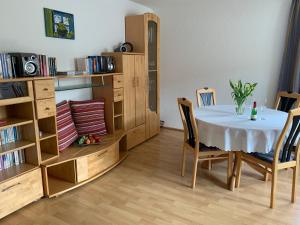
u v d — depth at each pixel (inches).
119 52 135.5
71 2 116.6
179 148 151.3
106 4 138.6
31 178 88.4
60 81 117.3
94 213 85.2
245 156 98.0
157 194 97.7
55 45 111.0
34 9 100.0
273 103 154.1
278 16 143.6
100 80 130.3
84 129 122.4
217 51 166.9
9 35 92.0
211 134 96.3
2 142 87.7
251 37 154.0
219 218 82.4
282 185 104.3
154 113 171.5
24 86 85.6
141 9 171.3
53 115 95.3
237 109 112.9
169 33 181.5
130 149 148.3
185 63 179.9
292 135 85.4
